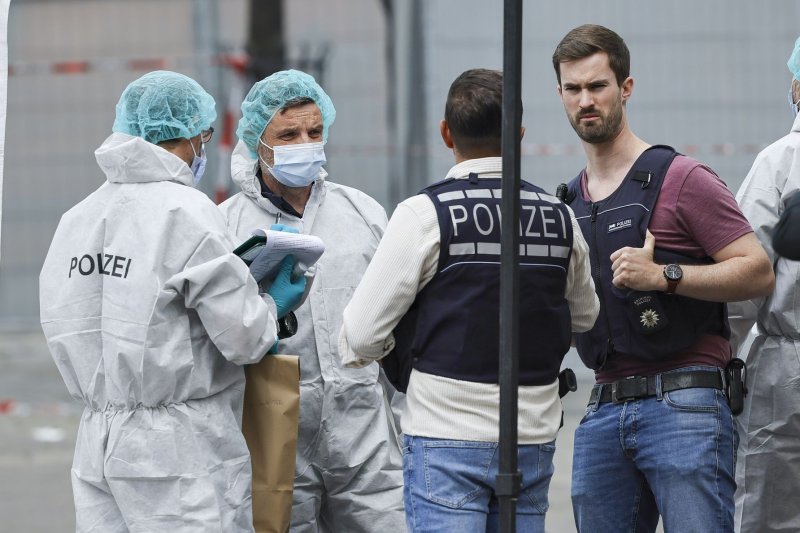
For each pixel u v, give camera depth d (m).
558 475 28.72
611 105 15.51
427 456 13.38
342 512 16.88
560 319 13.71
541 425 13.58
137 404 14.16
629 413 15.53
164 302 13.97
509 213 12.37
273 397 14.90
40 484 28.80
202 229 14.13
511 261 12.36
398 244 13.37
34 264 52.66
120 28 56.38
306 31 53.72
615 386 15.71
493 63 42.41
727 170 42.41
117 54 56.31
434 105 42.72
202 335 14.34
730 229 15.18
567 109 15.73
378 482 16.77
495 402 13.31
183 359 14.08
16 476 29.59
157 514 14.05
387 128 45.81
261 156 16.61
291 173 16.28
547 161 41.34
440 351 13.38
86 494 14.56
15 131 53.72
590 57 15.48
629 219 15.49
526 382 13.51
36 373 43.47
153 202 14.27
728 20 42.38
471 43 42.56
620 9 42.59
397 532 16.73
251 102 16.45
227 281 13.99
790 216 11.30
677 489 15.15
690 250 15.36
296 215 16.88
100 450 14.27
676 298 15.25
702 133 42.56
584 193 16.12
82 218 14.62
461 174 13.72
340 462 16.62
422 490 13.38
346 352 13.76
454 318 13.30
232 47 49.34
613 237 15.60
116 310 14.12
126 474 14.07
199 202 14.39
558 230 13.68
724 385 15.52
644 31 42.66
